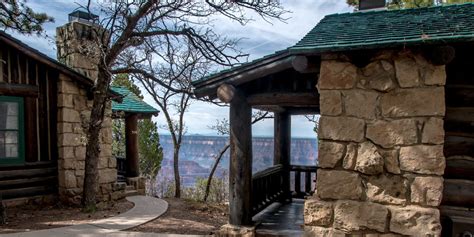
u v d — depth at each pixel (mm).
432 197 3473
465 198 3607
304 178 8320
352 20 4938
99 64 7820
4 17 9008
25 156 7965
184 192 14711
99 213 7625
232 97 4902
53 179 8445
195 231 6312
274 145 7824
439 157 3455
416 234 3512
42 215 7262
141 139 17297
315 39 4109
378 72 3701
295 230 4992
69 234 5816
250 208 5117
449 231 3598
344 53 3789
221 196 14039
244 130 5074
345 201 3797
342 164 3832
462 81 3693
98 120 8016
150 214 7645
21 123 7883
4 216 6457
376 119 3705
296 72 4965
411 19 4371
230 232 4930
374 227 3674
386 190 3646
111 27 7746
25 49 7504
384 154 3670
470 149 3629
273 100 4969
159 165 17609
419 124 3535
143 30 8047
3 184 7621
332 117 3865
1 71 7484
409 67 3572
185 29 8156
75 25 8875
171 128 13789
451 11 4445
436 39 3244
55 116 8453
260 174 5914
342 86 3824
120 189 9516
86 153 8086
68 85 8406
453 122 3697
